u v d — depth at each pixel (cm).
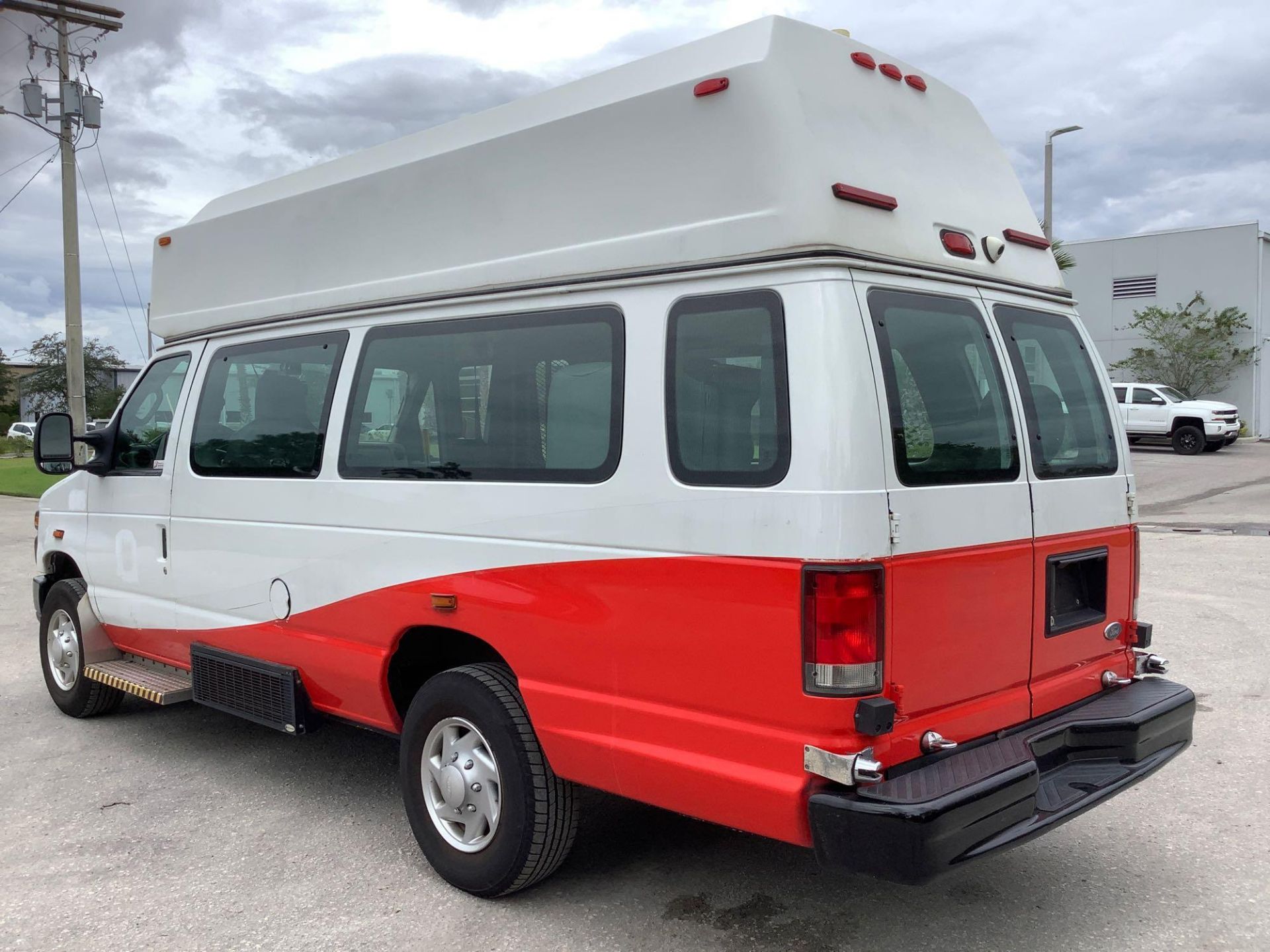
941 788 286
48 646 631
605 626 334
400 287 421
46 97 2086
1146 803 462
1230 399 3528
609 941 349
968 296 352
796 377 295
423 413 402
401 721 422
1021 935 350
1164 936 348
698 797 312
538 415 362
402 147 442
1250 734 545
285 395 467
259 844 438
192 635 517
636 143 344
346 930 360
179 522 518
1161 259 3578
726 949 343
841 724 284
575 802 369
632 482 329
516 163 380
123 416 576
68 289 2114
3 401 7100
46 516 635
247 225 505
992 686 333
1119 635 400
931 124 380
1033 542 350
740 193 316
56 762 549
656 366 328
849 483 286
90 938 357
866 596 285
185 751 567
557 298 362
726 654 304
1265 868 397
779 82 315
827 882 392
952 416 326
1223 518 1549
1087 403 398
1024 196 421
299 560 448
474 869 376
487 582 370
